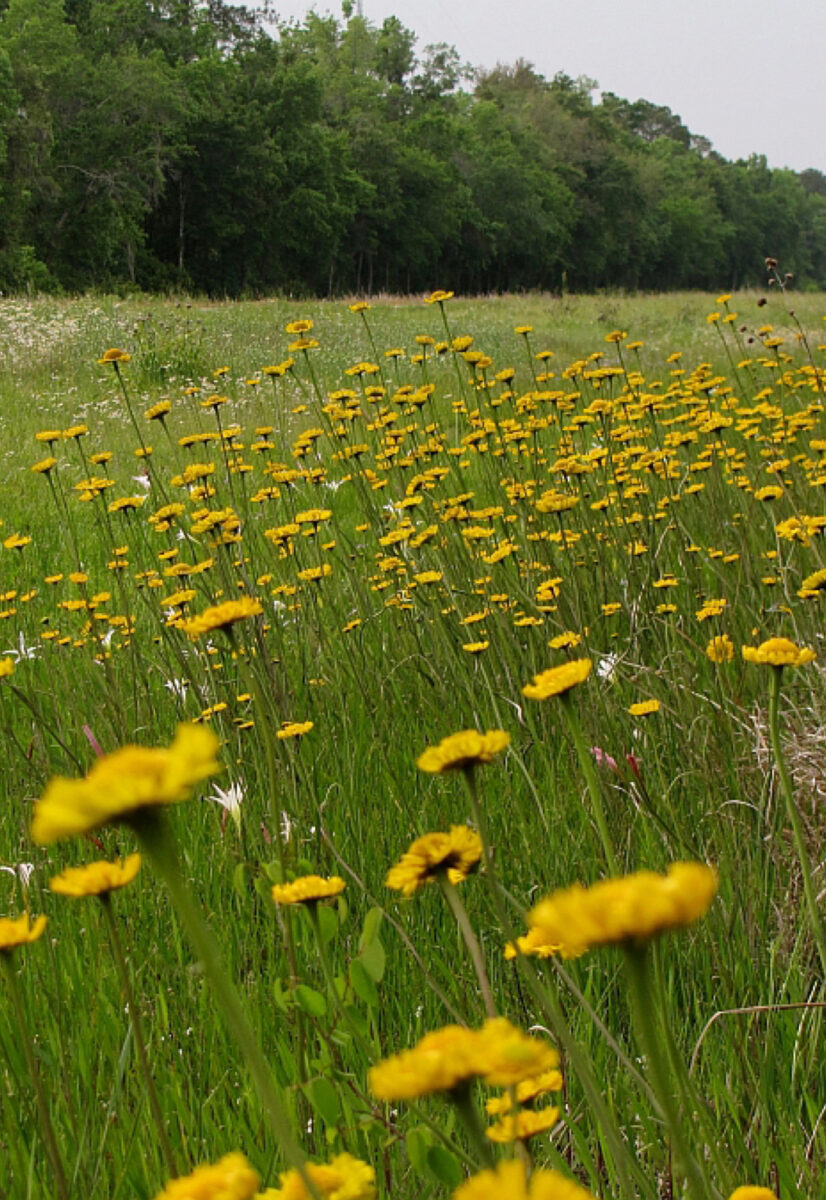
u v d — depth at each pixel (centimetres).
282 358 1434
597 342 1792
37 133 4512
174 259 5812
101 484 454
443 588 423
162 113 5062
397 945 243
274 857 249
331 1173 100
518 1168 72
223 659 392
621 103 13775
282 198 5962
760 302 653
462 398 901
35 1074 144
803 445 635
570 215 8250
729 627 389
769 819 278
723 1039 212
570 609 414
